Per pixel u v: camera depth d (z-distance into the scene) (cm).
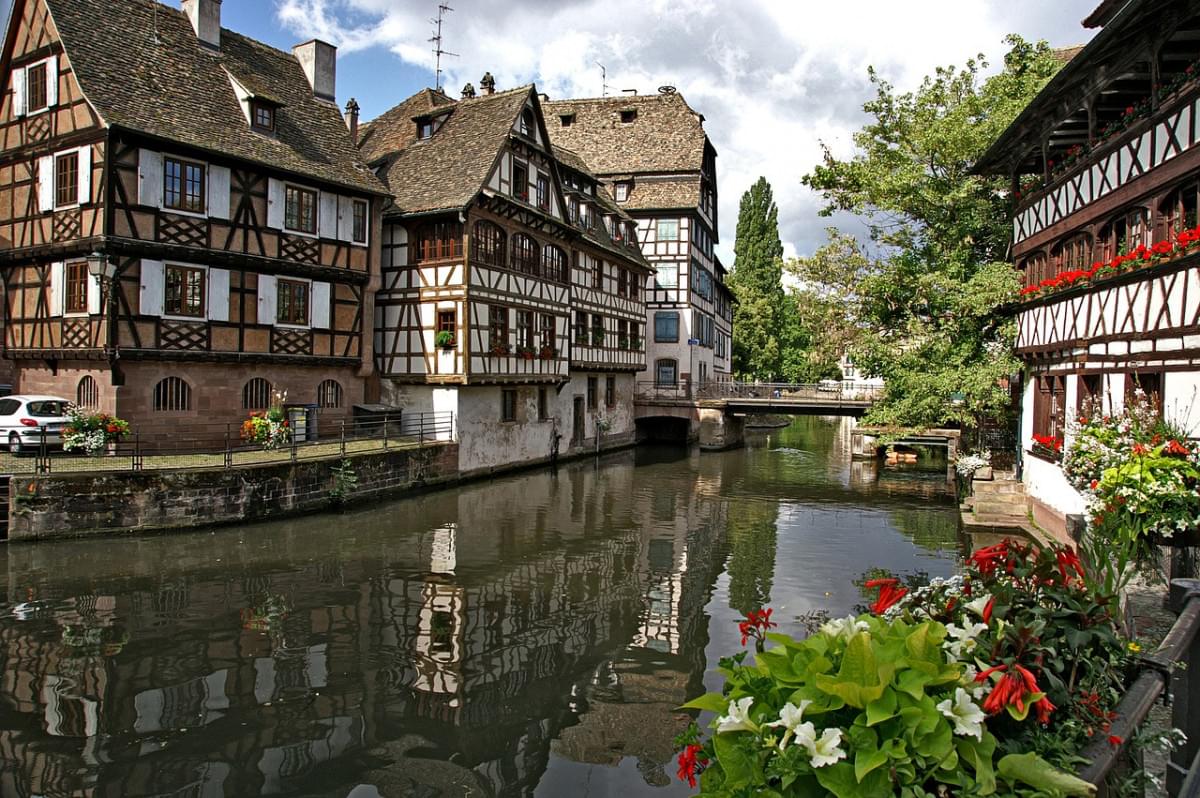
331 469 1795
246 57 2216
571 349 3003
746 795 252
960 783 235
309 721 784
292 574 1277
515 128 2478
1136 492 825
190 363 1825
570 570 1364
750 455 3378
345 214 2181
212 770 688
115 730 750
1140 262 1080
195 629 1017
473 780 689
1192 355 941
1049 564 332
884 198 2345
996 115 2209
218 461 1667
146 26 1948
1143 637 698
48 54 1772
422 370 2334
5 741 726
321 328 2128
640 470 2753
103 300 1662
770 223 5847
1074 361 1395
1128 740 265
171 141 1736
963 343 2172
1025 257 1816
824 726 251
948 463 2859
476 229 2312
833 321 2483
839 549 1560
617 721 807
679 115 4141
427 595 1195
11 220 1873
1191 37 1074
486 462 2458
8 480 1358
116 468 1506
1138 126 1145
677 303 3941
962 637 295
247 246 1925
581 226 3061
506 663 946
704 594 1239
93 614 1059
